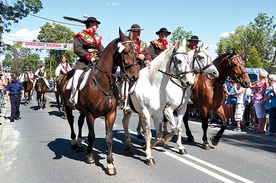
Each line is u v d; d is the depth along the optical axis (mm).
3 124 10203
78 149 6254
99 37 5734
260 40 48938
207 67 6203
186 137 8039
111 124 5031
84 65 5641
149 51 6781
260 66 41344
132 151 6395
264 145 7195
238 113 9352
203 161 5637
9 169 5121
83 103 5117
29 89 17078
